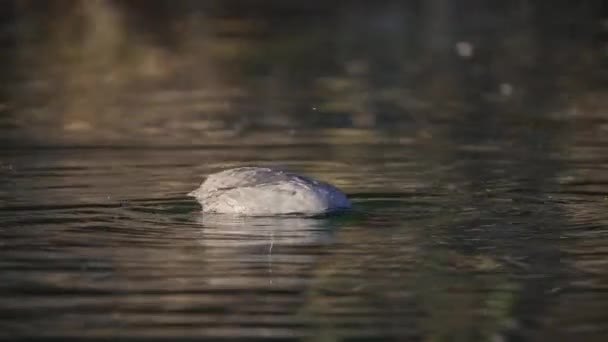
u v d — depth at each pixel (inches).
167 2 4114.2
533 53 3513.8
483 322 1264.8
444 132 2409.0
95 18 3631.9
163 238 1569.9
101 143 2276.1
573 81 3080.7
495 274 1418.6
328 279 1401.3
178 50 3491.6
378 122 2546.8
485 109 2701.8
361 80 3132.4
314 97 2883.9
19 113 2642.7
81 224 1632.6
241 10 4288.9
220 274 1418.6
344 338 1218.6
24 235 1578.5
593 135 2347.4
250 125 2509.8
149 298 1339.8
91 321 1268.5
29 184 1876.2
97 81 3083.2
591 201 1764.3
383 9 4323.3
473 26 3983.8
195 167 2036.2
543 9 4269.2
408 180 1924.2
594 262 1460.4
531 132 2399.1
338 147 2244.1
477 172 1980.8
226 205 1702.8
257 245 1539.1
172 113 2659.9
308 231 1606.8
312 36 3801.7
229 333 1233.4
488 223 1642.5
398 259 1480.1
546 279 1401.3
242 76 3193.9
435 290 1363.2
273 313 1291.8
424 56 3481.8
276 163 2076.8
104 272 1424.7
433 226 1630.2
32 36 3607.3
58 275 1414.9
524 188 1860.2
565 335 1230.3
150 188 1857.8
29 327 1250.6
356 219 1670.8
